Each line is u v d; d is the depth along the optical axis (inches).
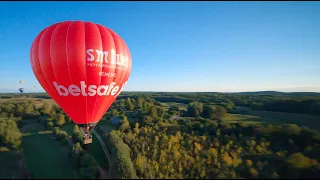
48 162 991.0
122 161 856.9
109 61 694.5
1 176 848.9
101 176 846.5
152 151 992.9
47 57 654.5
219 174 813.9
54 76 669.3
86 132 756.6
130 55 792.9
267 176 804.0
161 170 841.5
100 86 702.5
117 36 749.3
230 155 999.6
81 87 679.1
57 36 652.1
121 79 760.3
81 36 663.1
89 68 665.6
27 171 892.0
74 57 647.8
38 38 683.4
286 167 848.3
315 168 803.4
